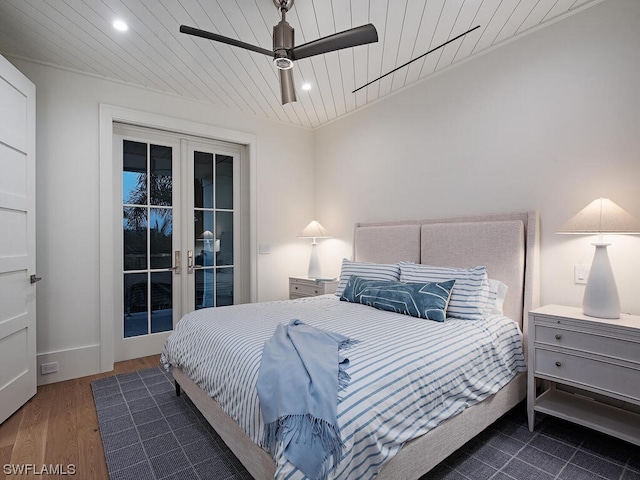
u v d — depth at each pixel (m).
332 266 4.16
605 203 1.91
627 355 1.70
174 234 3.59
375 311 2.46
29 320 2.44
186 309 3.65
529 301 2.34
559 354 1.92
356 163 3.85
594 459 1.76
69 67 2.86
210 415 1.85
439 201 3.02
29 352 2.45
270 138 4.11
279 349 1.53
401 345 1.65
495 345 1.96
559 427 2.07
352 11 2.17
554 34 2.31
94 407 2.36
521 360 2.17
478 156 2.74
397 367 1.43
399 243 3.18
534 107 2.42
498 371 1.94
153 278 3.48
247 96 3.48
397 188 3.39
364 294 2.71
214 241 3.87
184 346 2.18
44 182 2.77
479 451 1.83
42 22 2.27
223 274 3.94
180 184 3.62
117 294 3.26
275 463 1.24
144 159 3.42
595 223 1.88
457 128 2.88
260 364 1.46
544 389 2.34
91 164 2.97
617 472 1.66
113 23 2.28
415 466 1.40
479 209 2.74
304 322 2.12
